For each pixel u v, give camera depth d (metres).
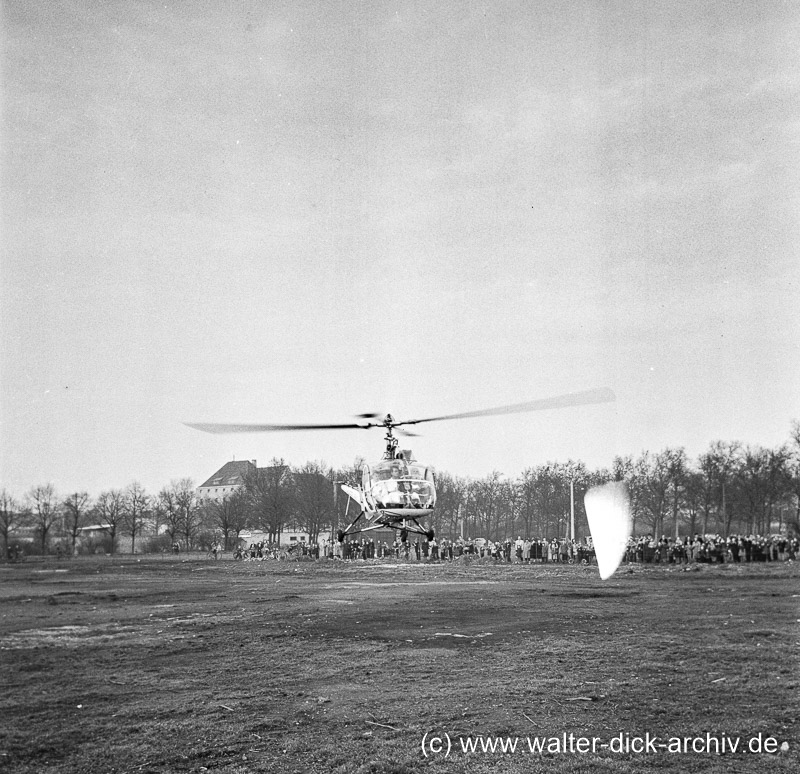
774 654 16.27
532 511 113.75
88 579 44.75
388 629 20.44
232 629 21.12
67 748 11.04
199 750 10.84
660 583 34.81
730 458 84.75
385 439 38.09
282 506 103.81
